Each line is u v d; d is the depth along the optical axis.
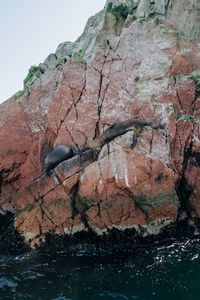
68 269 6.21
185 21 11.46
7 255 7.46
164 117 8.20
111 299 4.78
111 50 9.88
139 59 9.70
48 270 6.25
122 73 9.53
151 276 5.43
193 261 5.83
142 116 8.60
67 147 8.80
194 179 7.94
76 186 7.88
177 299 4.61
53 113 9.61
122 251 6.92
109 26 12.40
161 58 9.38
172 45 9.44
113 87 9.33
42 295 5.12
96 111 9.15
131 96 9.13
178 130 8.10
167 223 7.23
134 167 7.27
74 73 9.60
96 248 7.30
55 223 7.80
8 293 5.24
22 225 8.04
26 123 10.73
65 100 9.48
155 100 8.59
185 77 8.80
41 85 11.31
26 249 7.72
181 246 6.73
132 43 9.95
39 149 9.99
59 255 7.20
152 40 9.79
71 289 5.27
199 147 8.15
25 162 10.27
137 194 7.22
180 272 5.45
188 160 8.12
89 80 9.50
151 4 11.89
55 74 11.39
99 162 7.61
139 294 4.86
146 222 7.26
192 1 11.27
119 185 7.32
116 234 7.32
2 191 10.02
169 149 7.67
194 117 8.70
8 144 10.38
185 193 8.05
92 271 5.96
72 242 7.52
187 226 7.63
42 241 7.74
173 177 7.32
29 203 8.23
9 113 11.05
